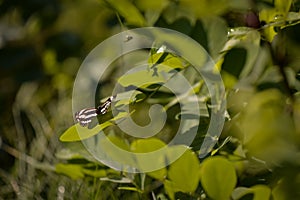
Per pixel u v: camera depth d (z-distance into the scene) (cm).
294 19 92
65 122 128
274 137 93
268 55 96
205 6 94
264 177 92
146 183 97
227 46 93
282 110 94
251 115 94
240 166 93
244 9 94
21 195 116
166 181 90
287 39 95
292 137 93
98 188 103
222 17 95
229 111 94
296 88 95
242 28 93
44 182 117
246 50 92
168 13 95
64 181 112
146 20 95
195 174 88
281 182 91
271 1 93
